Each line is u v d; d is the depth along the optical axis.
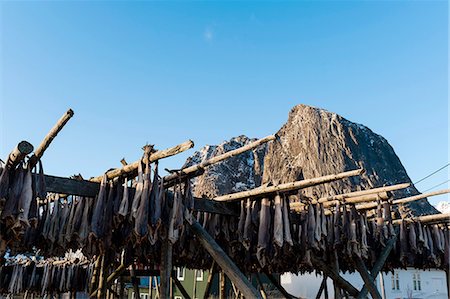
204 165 5.78
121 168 5.66
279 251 6.43
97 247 6.33
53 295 16.70
